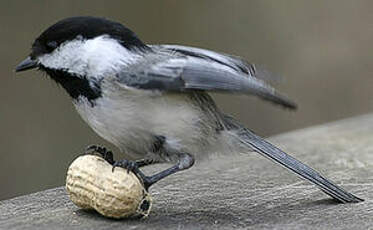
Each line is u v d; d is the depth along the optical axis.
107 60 1.71
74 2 2.22
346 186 1.77
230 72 1.71
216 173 1.79
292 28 2.42
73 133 2.14
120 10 2.27
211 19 2.36
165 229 1.71
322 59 2.43
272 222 1.71
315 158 1.82
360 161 1.82
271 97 1.70
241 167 1.80
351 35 2.44
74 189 1.72
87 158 1.72
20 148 2.12
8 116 2.13
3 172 2.10
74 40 1.71
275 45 2.41
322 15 2.44
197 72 1.71
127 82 1.71
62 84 1.72
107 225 1.71
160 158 1.73
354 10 2.45
